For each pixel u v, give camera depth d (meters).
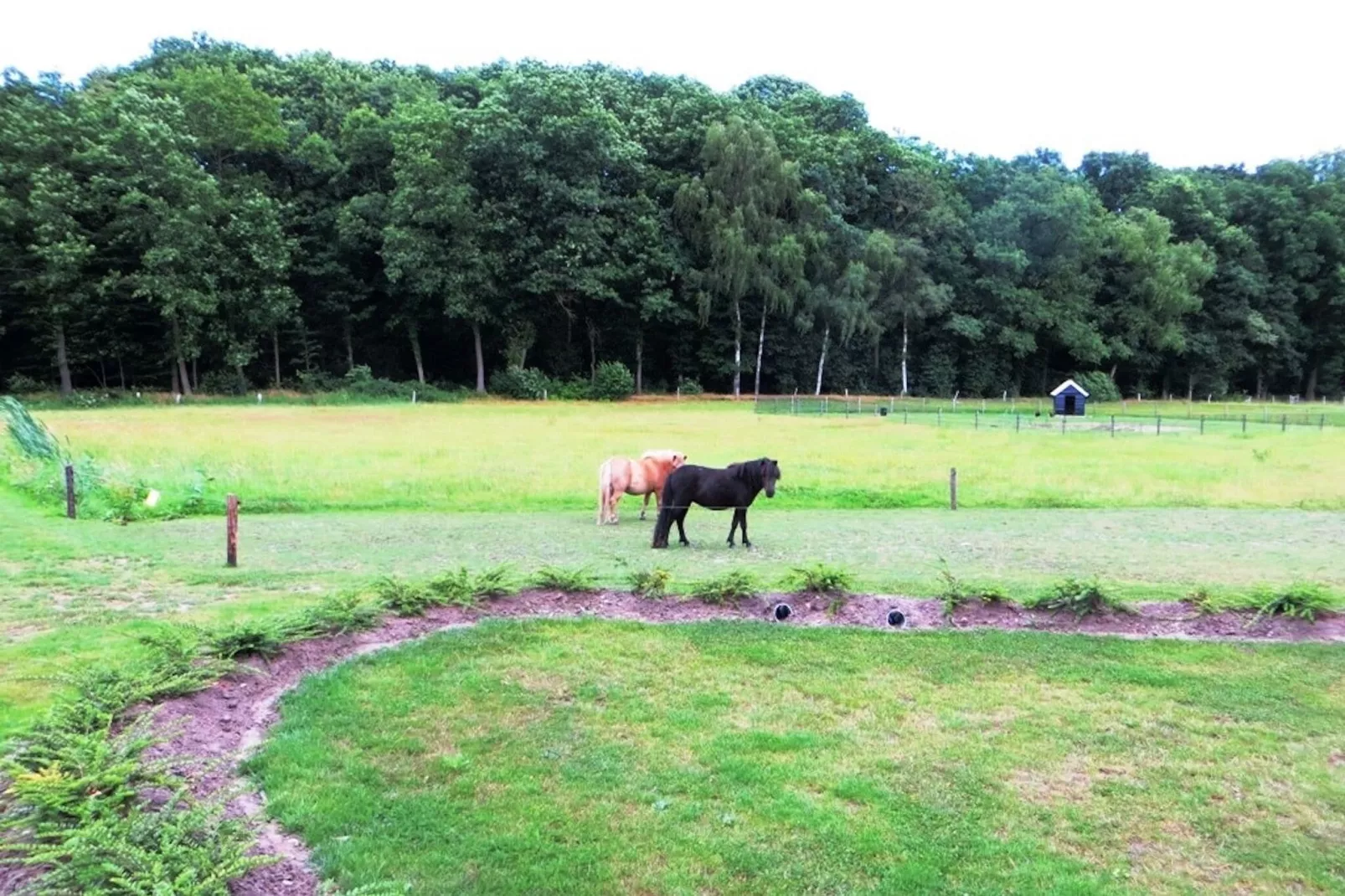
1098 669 7.95
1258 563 13.09
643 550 13.62
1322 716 7.00
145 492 16.72
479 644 8.31
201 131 53.66
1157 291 76.19
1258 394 87.38
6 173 47.56
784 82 82.50
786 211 65.00
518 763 5.95
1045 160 86.06
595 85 66.19
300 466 22.30
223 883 4.07
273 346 60.25
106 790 4.70
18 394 50.00
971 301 75.00
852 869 4.79
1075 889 4.64
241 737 6.19
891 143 72.31
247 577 11.24
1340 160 91.44
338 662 7.77
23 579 10.85
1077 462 26.88
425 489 19.50
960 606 9.61
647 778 5.77
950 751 6.27
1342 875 4.87
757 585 10.25
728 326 68.62
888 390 75.94
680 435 34.25
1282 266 85.38
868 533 15.62
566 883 4.57
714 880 4.65
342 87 63.03
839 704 7.11
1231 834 5.27
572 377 66.00
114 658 7.66
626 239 60.44
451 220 54.94
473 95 68.38
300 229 59.59
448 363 68.19
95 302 51.41
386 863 4.66
